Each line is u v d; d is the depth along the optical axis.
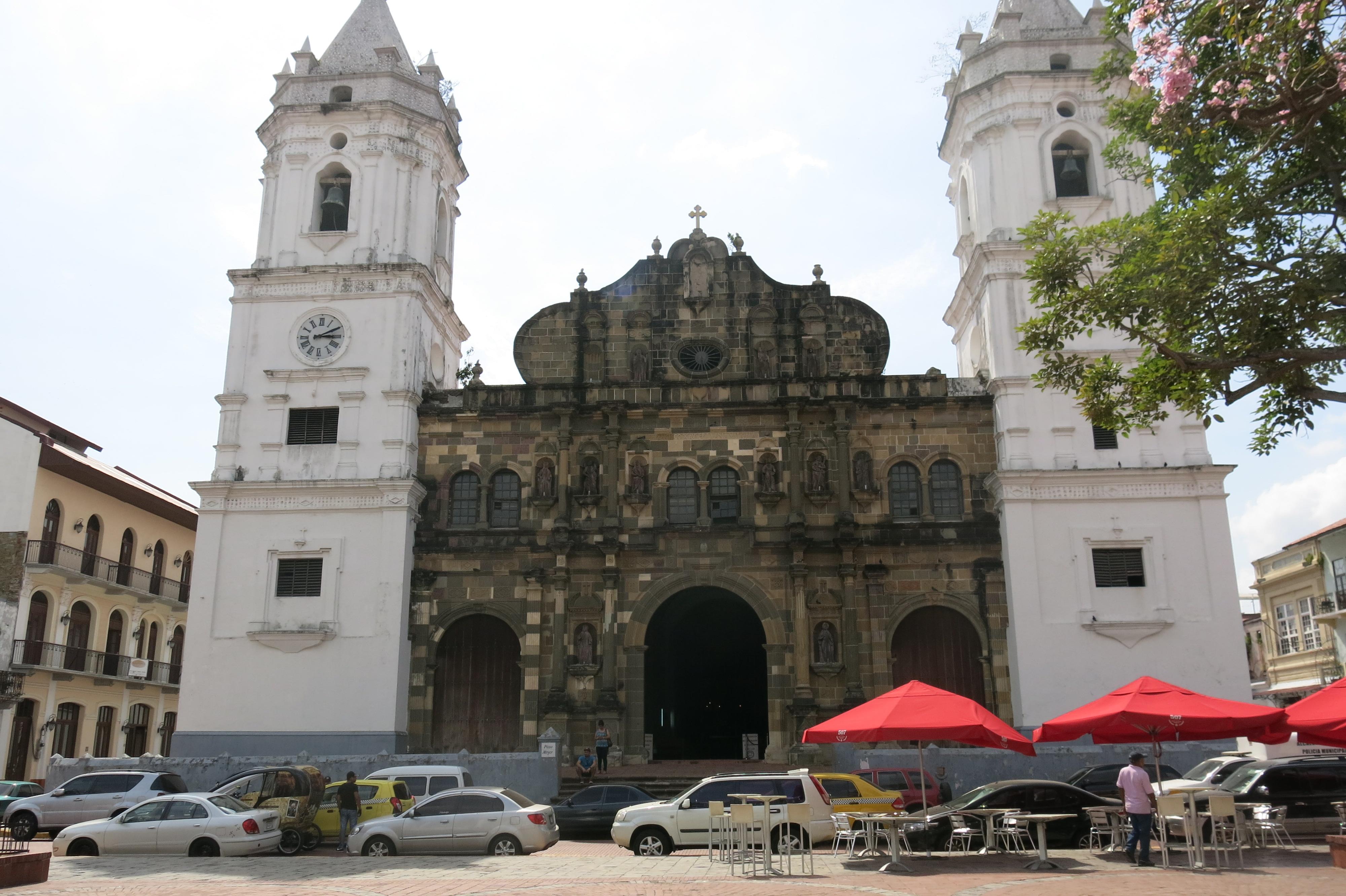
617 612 39.81
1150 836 21.95
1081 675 37.06
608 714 38.62
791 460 40.75
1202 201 20.67
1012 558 38.12
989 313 40.66
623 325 43.19
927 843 24.31
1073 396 39.28
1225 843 21.89
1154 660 37.06
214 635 38.78
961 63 44.22
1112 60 23.42
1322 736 21.84
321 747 37.53
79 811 30.09
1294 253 20.77
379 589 38.88
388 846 25.41
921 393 41.38
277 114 43.66
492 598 40.19
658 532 40.44
